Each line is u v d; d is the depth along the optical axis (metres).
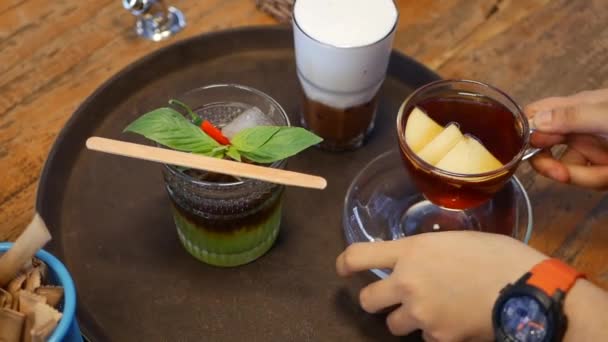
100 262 0.61
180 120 0.57
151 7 0.73
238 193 0.57
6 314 0.47
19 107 0.68
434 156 0.58
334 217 0.64
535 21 0.75
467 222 0.64
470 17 0.76
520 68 0.72
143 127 0.56
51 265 0.50
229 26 0.74
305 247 0.62
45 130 0.67
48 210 0.62
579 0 0.76
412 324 0.55
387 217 0.64
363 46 0.61
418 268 0.54
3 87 0.69
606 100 0.62
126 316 0.58
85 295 0.59
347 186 0.66
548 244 0.62
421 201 0.65
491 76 0.71
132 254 0.61
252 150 0.57
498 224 0.63
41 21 0.74
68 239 0.61
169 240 0.62
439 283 0.54
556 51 0.73
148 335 0.57
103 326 0.57
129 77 0.69
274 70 0.72
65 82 0.70
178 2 0.76
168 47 0.70
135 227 0.63
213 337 0.57
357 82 0.63
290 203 0.65
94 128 0.67
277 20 0.74
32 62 0.71
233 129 0.61
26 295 0.48
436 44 0.73
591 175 0.63
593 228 0.63
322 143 0.68
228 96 0.62
